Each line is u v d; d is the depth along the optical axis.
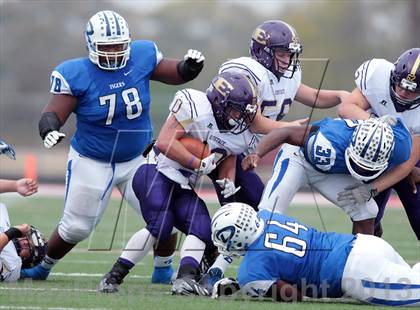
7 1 97.88
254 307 18.17
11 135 74.81
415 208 23.45
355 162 20.33
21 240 22.45
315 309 18.11
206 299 19.28
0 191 21.70
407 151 21.12
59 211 44.19
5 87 92.56
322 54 89.94
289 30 22.84
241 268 18.98
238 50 93.44
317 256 18.91
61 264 27.09
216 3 99.25
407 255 29.91
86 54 95.44
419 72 21.64
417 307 18.72
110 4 99.69
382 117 21.27
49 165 73.19
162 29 96.25
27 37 95.75
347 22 91.44
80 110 22.14
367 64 22.92
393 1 90.25
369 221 21.75
